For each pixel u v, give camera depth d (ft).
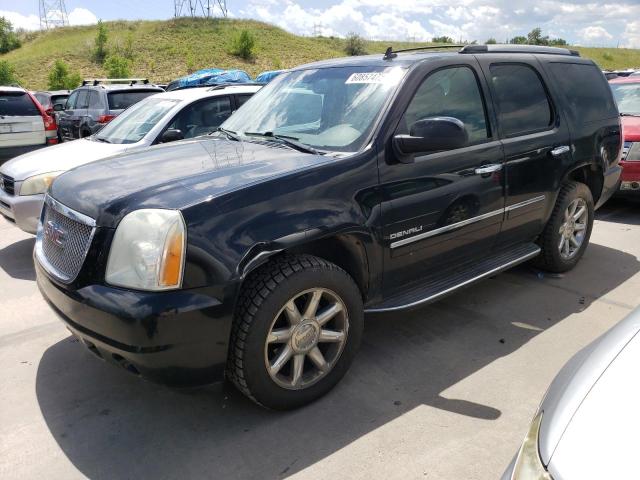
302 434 9.30
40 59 148.97
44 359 11.93
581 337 12.63
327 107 11.96
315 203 9.56
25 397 10.52
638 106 26.32
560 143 14.73
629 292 15.20
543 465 5.10
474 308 14.19
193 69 144.36
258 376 9.18
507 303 14.48
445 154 11.63
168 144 12.89
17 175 17.92
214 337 8.63
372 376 11.01
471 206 12.26
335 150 10.71
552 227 15.33
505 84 13.61
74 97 42.52
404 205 10.83
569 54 16.48
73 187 10.04
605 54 226.17
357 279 10.70
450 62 12.30
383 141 10.62
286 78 13.99
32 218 17.85
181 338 8.36
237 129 13.24
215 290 8.50
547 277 16.29
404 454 8.78
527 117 14.03
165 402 10.30
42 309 14.56
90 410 10.09
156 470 8.54
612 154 16.94
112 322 8.30
